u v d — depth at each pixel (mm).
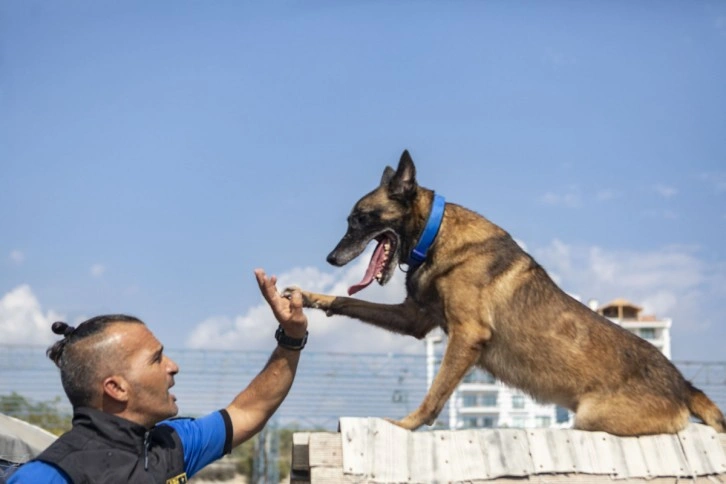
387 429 4867
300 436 4961
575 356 5957
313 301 6523
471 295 6074
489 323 6074
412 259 6281
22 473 3432
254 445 20656
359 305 6523
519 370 6113
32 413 19000
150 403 3695
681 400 5875
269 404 4324
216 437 4098
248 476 23047
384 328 6582
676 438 5328
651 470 5102
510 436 4996
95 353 3637
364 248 6668
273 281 4207
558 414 18062
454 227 6285
